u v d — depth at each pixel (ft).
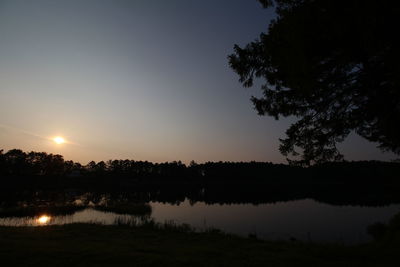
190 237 46.96
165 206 166.91
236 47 28.63
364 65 23.30
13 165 363.97
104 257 29.17
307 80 23.66
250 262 29.63
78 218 102.68
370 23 17.66
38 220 95.30
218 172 557.74
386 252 33.24
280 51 23.67
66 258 28.14
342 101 28.78
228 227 94.79
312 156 32.91
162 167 525.75
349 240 72.54
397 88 21.89
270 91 30.71
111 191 294.05
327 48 22.90
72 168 485.56
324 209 149.79
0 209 112.27
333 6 19.03
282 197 240.53
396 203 179.52
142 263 27.48
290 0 24.17
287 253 34.73
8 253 28.71
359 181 445.78
